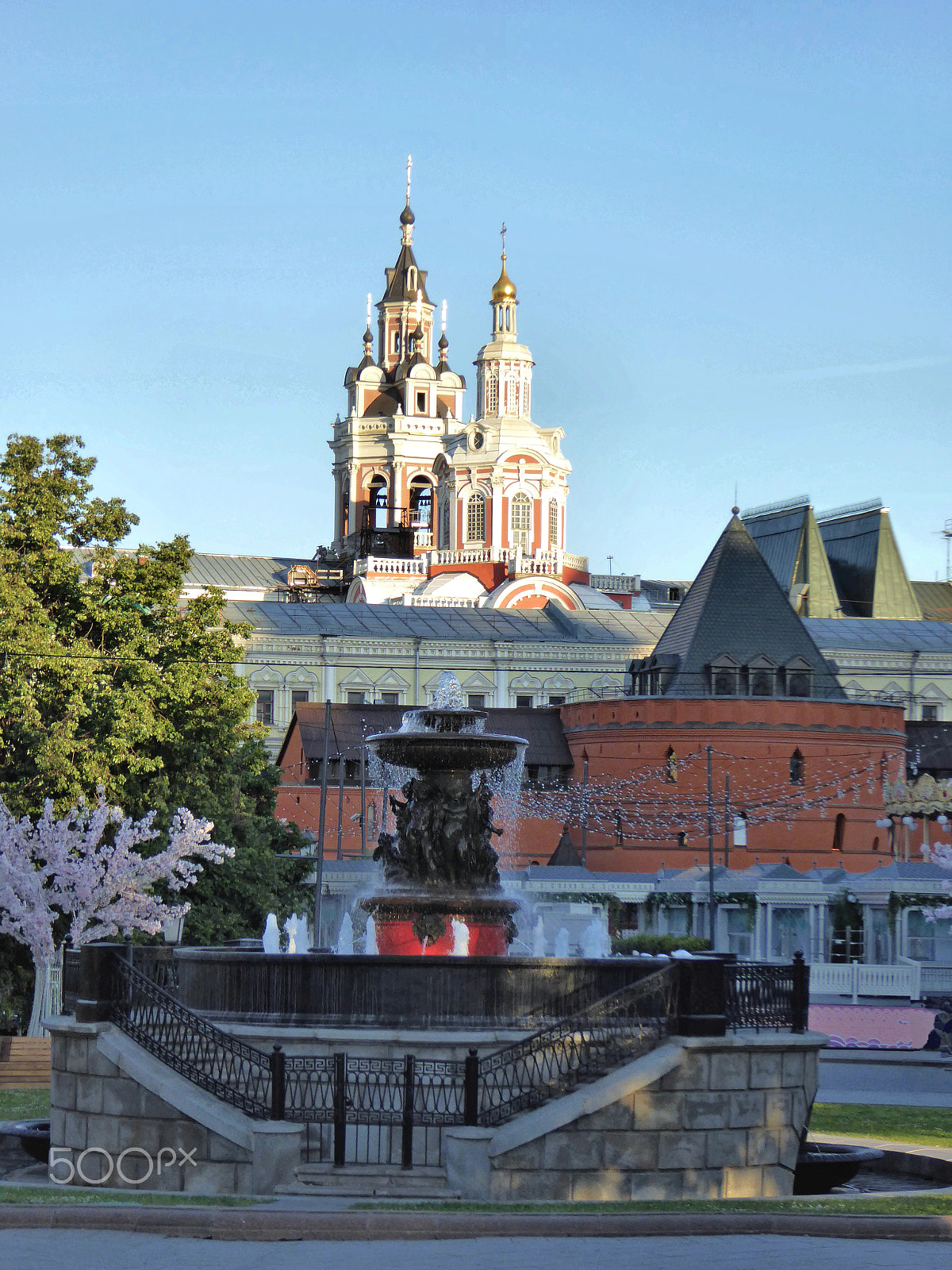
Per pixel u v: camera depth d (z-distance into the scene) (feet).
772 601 431.02
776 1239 86.89
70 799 229.45
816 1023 233.96
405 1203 93.45
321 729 435.12
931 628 583.99
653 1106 102.53
